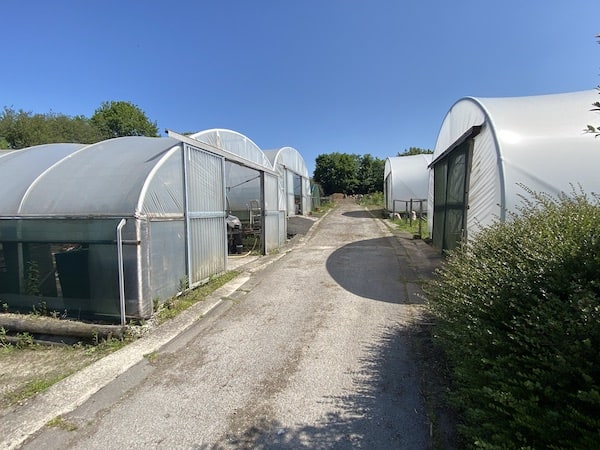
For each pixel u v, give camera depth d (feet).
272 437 7.34
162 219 15.28
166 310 14.96
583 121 15.74
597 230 6.89
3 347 13.01
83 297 13.96
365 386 9.11
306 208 72.38
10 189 15.90
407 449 6.81
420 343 11.53
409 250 29.25
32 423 8.02
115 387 9.49
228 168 40.68
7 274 14.76
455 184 22.49
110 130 120.16
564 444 4.91
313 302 16.40
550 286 6.75
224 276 21.29
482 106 17.98
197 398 8.88
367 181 140.15
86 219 13.66
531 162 14.64
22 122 75.00
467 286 9.16
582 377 5.19
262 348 11.71
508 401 5.66
